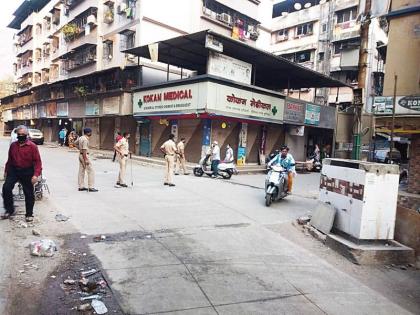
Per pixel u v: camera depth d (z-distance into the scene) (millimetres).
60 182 10602
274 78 24516
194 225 6535
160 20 22953
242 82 18656
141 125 22469
